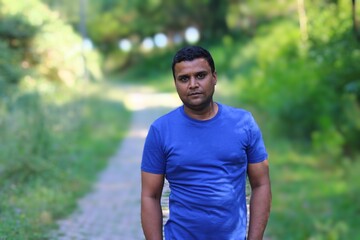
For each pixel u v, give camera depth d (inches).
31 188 370.9
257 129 135.5
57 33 832.9
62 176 425.1
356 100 565.9
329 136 577.9
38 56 778.8
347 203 431.8
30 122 449.7
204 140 131.5
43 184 390.0
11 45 741.3
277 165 583.2
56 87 797.9
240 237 132.9
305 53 638.5
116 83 2015.3
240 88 904.9
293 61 748.0
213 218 130.7
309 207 426.9
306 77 672.4
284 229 374.6
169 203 135.9
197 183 131.1
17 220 269.9
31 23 756.6
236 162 132.0
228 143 131.4
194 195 131.3
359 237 361.1
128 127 844.6
